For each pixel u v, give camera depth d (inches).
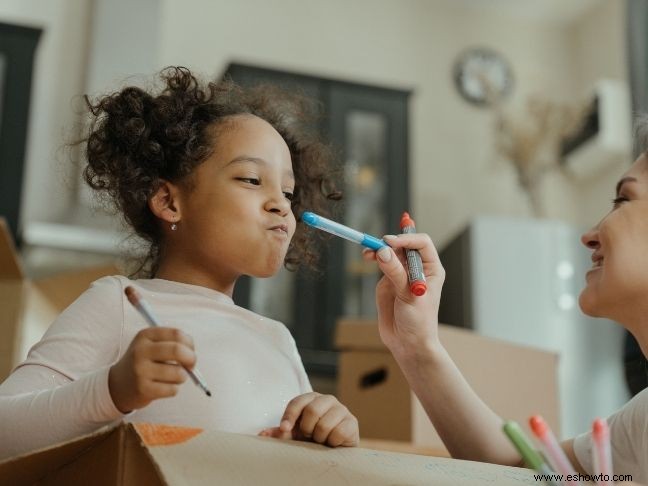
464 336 66.4
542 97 166.2
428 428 67.7
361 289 135.9
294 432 34.1
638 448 42.0
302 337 131.2
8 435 31.8
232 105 50.6
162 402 36.7
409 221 46.0
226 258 42.0
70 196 119.6
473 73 167.6
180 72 52.4
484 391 66.1
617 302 42.5
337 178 60.5
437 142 162.1
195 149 43.5
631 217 42.4
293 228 43.6
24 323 67.5
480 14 172.6
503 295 127.7
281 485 27.9
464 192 160.2
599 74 167.9
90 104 50.7
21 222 122.0
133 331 38.0
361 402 71.2
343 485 28.8
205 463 27.0
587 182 162.7
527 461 27.3
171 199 43.9
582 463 45.1
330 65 160.2
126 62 139.2
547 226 131.7
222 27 155.0
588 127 154.3
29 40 130.0
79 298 39.1
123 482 26.7
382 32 165.6
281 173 43.9
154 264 47.1
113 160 46.5
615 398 124.3
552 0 173.2
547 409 68.3
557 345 126.2
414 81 164.6
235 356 39.3
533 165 157.4
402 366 46.4
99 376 31.2
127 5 142.0
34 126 136.1
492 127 165.2
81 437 27.4
